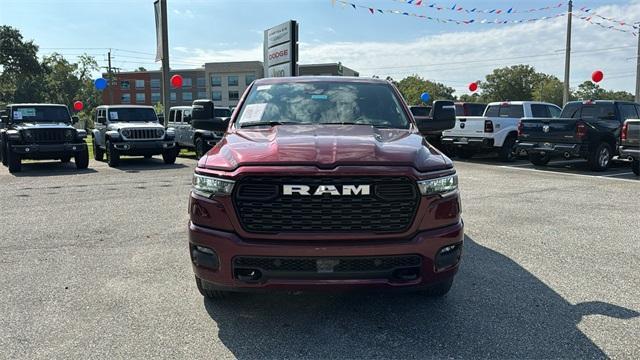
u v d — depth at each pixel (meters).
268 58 18.73
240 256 3.31
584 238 6.20
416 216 3.32
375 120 4.65
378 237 3.28
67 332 3.58
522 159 17.17
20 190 10.39
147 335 3.53
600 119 13.53
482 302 4.11
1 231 6.65
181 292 4.37
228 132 4.50
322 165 3.27
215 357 3.21
